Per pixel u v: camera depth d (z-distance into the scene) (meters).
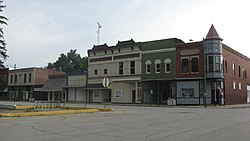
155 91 48.31
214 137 10.94
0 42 33.72
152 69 48.06
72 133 11.70
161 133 11.88
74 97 59.25
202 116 21.25
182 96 45.00
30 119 17.88
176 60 45.88
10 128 13.23
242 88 55.31
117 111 26.59
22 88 72.44
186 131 12.55
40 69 70.94
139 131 12.45
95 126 14.22
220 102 43.25
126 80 50.94
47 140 9.94
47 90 62.81
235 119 18.72
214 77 42.41
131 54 50.81
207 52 43.12
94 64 56.12
